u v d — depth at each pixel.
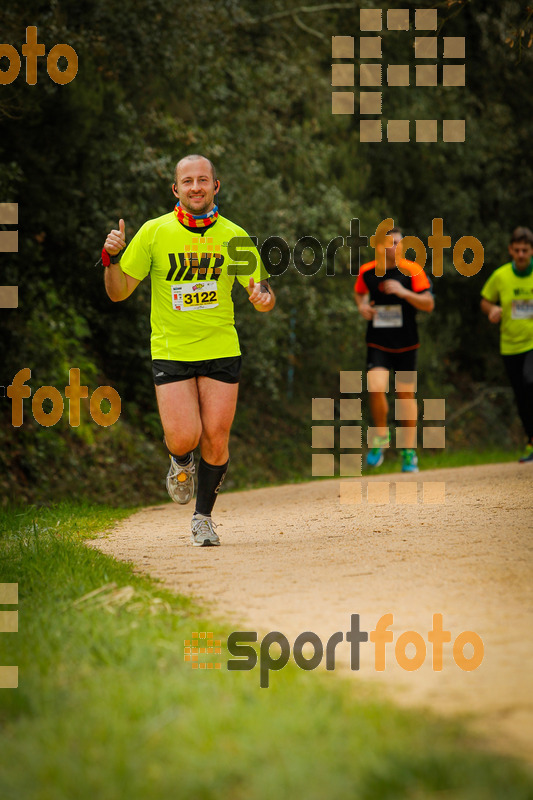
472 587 9.45
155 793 4.89
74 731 5.60
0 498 26.41
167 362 13.55
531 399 25.56
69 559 11.36
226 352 13.63
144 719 5.83
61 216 28.84
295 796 4.85
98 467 31.91
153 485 33.41
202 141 36.16
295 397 45.97
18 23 24.30
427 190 52.81
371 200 50.50
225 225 13.41
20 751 5.38
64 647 7.34
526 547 11.28
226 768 5.14
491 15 54.28
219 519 17.66
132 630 7.71
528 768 5.12
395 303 24.67
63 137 27.66
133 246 13.28
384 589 9.59
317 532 14.20
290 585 10.03
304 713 5.90
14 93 24.58
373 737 5.51
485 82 57.12
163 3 30.92
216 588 10.04
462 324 58.12
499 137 54.84
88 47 28.09
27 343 29.31
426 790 4.86
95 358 35.66
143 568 11.66
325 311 42.47
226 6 35.91
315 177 45.12
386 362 25.09
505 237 55.00
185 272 13.28
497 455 43.41
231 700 6.23
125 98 33.94
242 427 42.03
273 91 42.56
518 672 6.88
